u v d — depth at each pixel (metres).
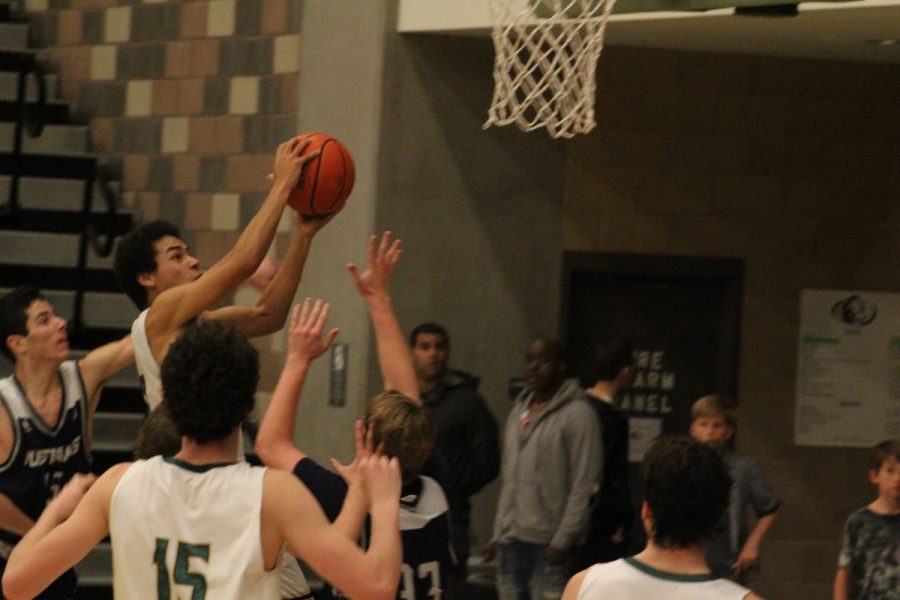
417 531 6.68
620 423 12.45
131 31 17.14
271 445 6.51
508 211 15.14
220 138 16.11
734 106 15.56
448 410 12.34
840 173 15.79
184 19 16.52
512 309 15.20
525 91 12.09
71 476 8.96
